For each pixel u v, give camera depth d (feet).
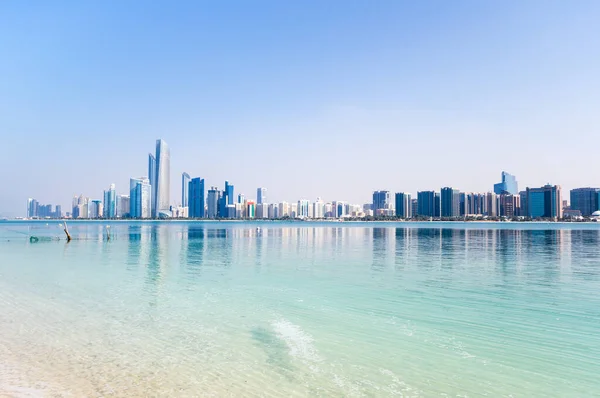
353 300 70.08
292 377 36.65
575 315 59.21
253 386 34.73
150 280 92.17
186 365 39.40
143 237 301.02
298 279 93.81
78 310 62.13
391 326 53.21
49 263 127.34
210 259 140.15
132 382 35.27
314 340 47.47
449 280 92.22
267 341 46.98
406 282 89.04
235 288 81.76
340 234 372.58
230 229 536.83
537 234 369.50
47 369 38.14
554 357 41.93
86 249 185.37
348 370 38.45
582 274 101.09
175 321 55.62
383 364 39.96
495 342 46.65
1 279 93.56
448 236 325.83
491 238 290.35
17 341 46.42
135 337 48.24
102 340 47.06
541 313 60.54
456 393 33.65
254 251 174.70
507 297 72.18
